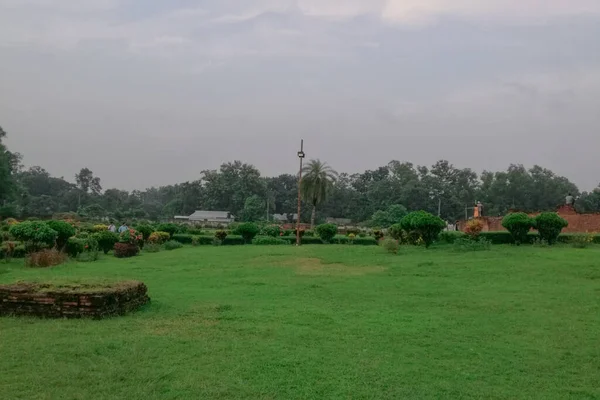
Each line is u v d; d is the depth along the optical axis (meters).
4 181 53.97
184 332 6.43
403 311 8.06
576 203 64.75
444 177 86.62
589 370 5.18
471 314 7.84
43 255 15.13
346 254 17.48
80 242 18.61
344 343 6.01
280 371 4.92
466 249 17.52
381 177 91.62
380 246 20.77
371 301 8.98
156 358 5.26
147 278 12.29
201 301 8.80
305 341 6.07
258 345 5.84
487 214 77.00
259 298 9.24
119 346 5.67
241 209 87.12
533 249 17.19
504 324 7.15
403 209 63.78
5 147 55.12
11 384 4.43
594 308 8.30
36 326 6.59
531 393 4.51
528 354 5.70
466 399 4.34
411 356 5.55
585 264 13.16
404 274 12.63
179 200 99.12
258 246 24.53
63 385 4.43
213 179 92.81
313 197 49.06
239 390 4.40
